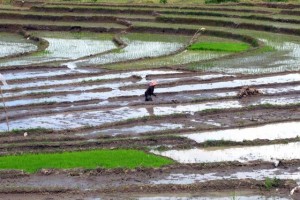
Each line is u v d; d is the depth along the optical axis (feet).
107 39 433.07
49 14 514.68
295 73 296.71
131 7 528.63
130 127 211.82
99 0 585.63
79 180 156.76
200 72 296.92
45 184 154.20
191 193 149.79
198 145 188.96
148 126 213.05
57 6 538.88
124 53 359.05
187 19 473.26
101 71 300.81
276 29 422.41
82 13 524.11
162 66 310.04
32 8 542.98
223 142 190.60
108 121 216.54
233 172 164.14
